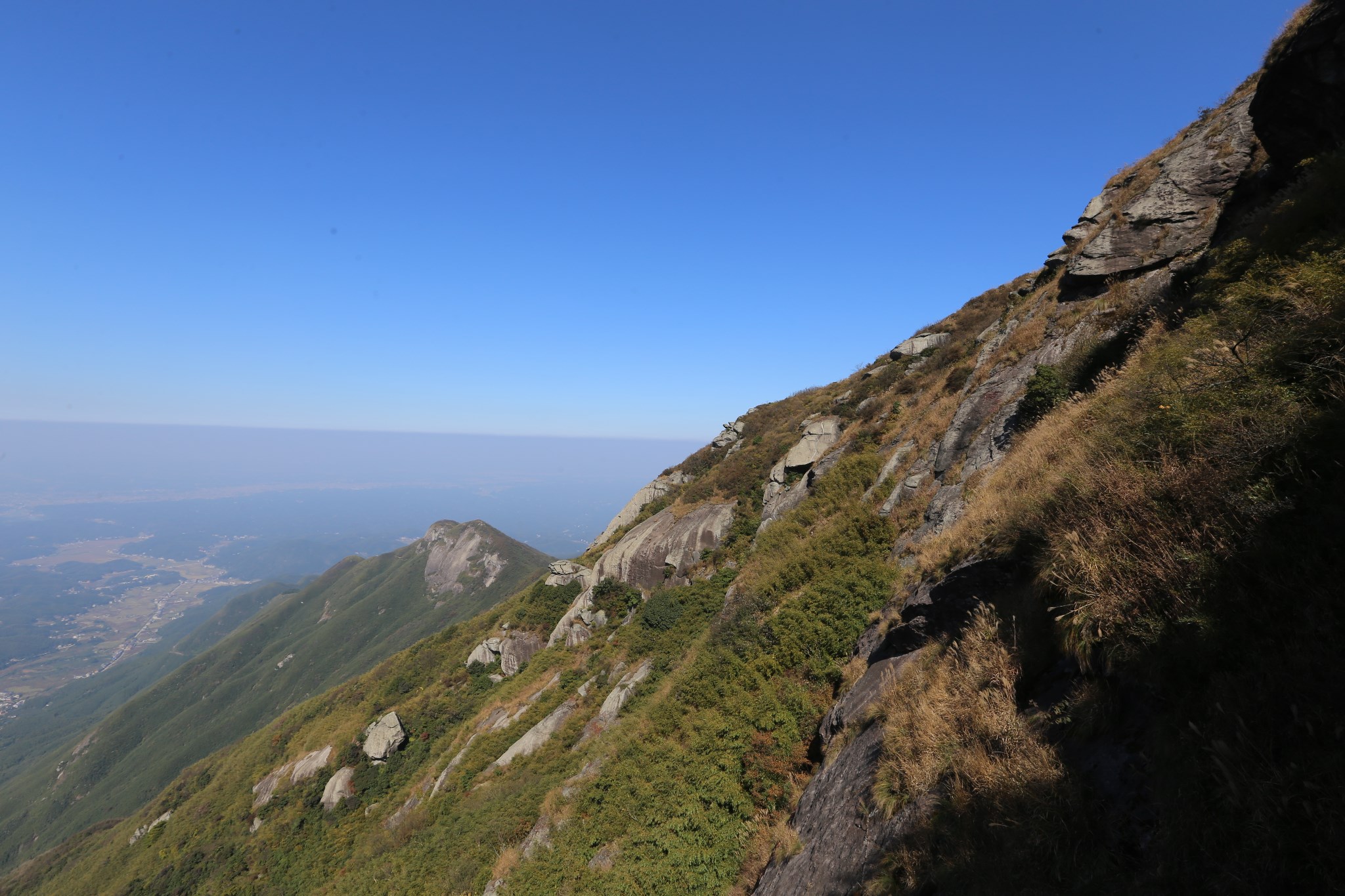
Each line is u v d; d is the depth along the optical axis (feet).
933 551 34.19
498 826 54.80
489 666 127.85
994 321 90.07
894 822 18.26
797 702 36.86
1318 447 12.49
